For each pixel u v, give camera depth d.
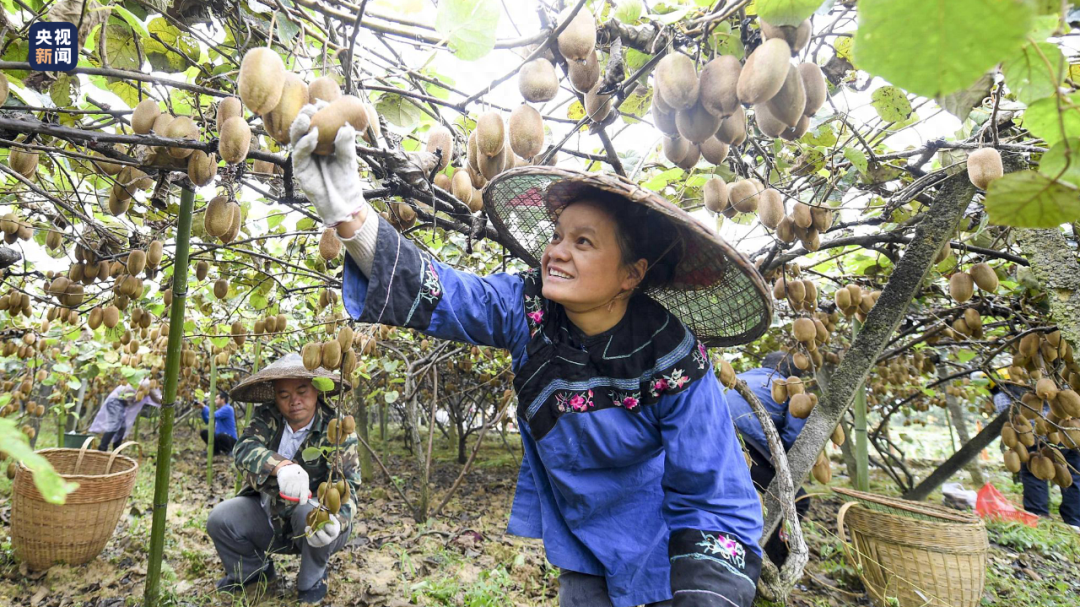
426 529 4.16
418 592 2.99
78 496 3.12
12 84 1.43
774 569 2.16
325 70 1.26
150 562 2.49
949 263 2.62
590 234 1.29
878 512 2.94
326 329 2.60
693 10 1.30
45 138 1.60
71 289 2.34
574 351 1.38
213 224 1.40
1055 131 0.76
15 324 4.27
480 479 6.39
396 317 1.23
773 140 2.03
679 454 1.31
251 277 3.03
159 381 5.86
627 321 1.41
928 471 8.00
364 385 5.77
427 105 1.78
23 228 2.31
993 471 7.96
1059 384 2.55
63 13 1.20
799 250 2.32
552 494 1.53
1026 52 0.70
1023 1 0.45
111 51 1.60
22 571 3.10
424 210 1.82
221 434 7.88
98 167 1.66
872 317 2.24
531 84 1.25
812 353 2.42
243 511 2.96
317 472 2.91
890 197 2.26
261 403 3.17
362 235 1.16
